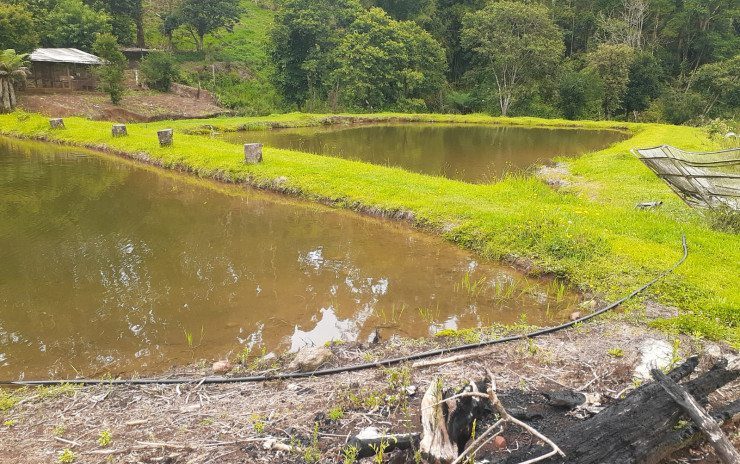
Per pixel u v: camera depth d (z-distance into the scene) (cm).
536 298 586
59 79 2612
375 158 1602
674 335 446
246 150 1232
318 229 860
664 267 596
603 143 2120
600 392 356
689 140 1986
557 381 374
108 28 3145
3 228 831
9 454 297
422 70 3503
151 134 1792
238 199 1059
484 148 1897
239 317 527
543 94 3597
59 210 948
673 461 282
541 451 254
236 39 4153
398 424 317
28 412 347
